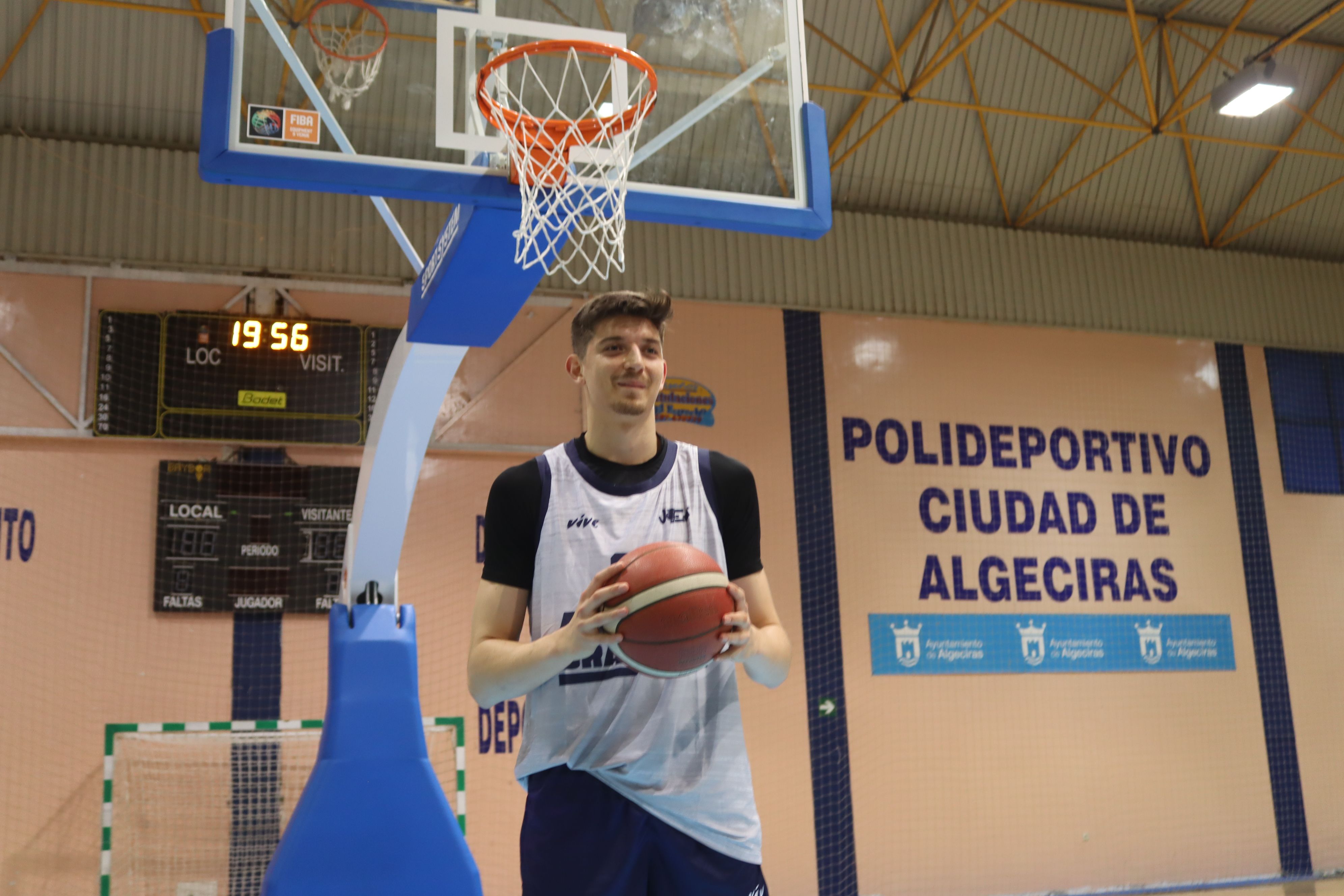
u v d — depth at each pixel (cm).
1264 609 1062
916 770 927
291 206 879
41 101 853
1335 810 1027
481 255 299
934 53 1005
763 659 201
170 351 814
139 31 859
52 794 745
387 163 288
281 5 296
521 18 316
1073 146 1073
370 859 327
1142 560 1038
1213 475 1084
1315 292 1173
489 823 820
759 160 316
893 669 943
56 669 762
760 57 326
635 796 193
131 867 704
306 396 832
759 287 990
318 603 810
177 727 757
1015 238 1088
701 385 950
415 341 336
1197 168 1116
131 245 839
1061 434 1045
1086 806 959
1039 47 1017
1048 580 1005
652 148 311
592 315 214
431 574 848
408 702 349
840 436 980
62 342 805
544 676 187
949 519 992
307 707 798
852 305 1015
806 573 940
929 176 1062
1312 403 1138
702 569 189
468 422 884
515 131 300
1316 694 1055
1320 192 1124
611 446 212
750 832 199
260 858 725
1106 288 1098
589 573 203
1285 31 1059
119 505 795
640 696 196
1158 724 1000
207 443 816
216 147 278
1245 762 1014
